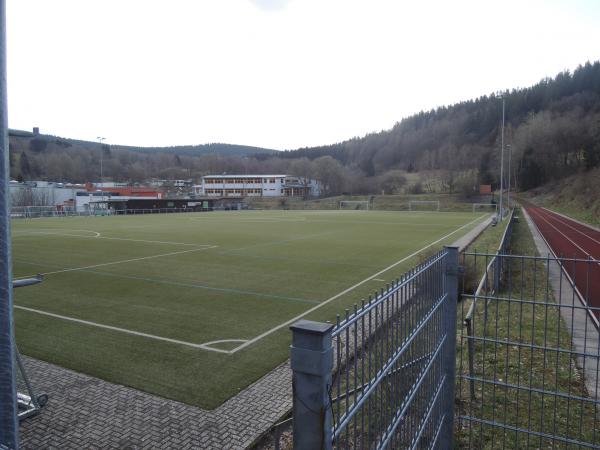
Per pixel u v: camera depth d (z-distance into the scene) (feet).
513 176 342.23
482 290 31.35
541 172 307.99
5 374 4.62
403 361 9.64
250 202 286.66
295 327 5.62
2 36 4.52
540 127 329.11
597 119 287.48
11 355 4.67
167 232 94.12
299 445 5.70
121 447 14.61
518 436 14.87
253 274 46.80
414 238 82.99
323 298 36.42
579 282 39.01
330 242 76.33
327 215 174.91
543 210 200.75
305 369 5.58
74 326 28.22
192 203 220.23
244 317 30.68
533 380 18.78
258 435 15.31
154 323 29.04
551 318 27.32
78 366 21.54
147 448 14.53
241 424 16.07
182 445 14.70
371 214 184.14
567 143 298.35
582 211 162.09
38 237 83.05
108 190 256.11
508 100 484.33
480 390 17.99
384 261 55.67
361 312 7.30
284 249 66.95
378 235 88.79
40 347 24.23
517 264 48.98
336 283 42.42
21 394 18.10
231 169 492.13
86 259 56.70
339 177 328.90
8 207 4.58
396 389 9.33
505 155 347.36
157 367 21.49
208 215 174.60
